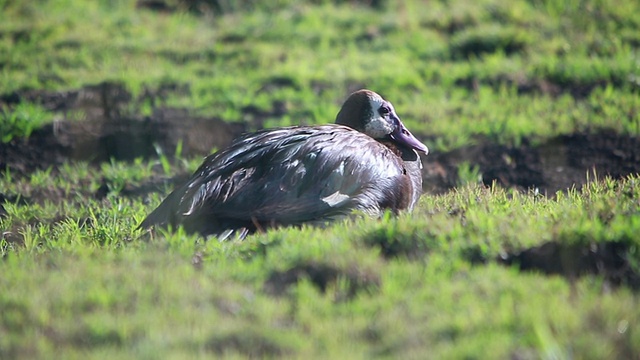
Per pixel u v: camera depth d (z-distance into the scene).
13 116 16.38
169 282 8.27
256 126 16.69
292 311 7.86
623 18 21.03
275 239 9.46
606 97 17.25
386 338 7.18
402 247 9.03
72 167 15.26
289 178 10.73
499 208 10.27
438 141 15.78
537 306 7.42
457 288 7.92
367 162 11.30
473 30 20.75
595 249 8.71
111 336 7.36
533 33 20.62
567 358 6.69
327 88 18.34
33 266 9.02
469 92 18.25
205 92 17.95
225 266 8.84
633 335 6.97
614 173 14.63
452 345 6.91
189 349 7.10
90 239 10.72
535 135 15.89
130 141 16.27
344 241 9.12
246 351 7.13
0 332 7.50
